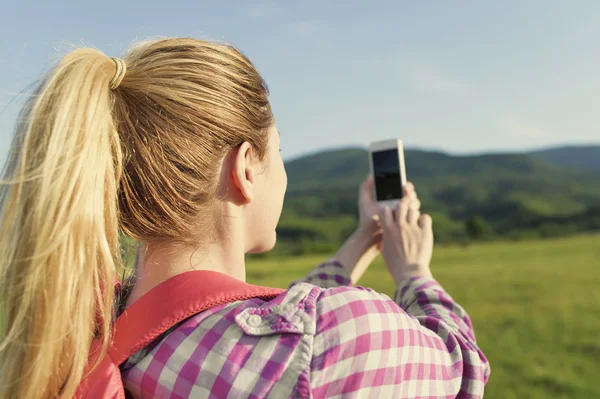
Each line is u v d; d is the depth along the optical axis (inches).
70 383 35.1
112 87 41.1
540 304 677.3
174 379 35.5
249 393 34.3
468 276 986.7
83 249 35.3
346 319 37.1
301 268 1299.2
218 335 36.5
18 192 36.0
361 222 71.3
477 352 46.6
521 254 1405.0
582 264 1117.1
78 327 35.2
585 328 528.4
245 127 42.1
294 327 36.1
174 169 39.8
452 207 5246.1
